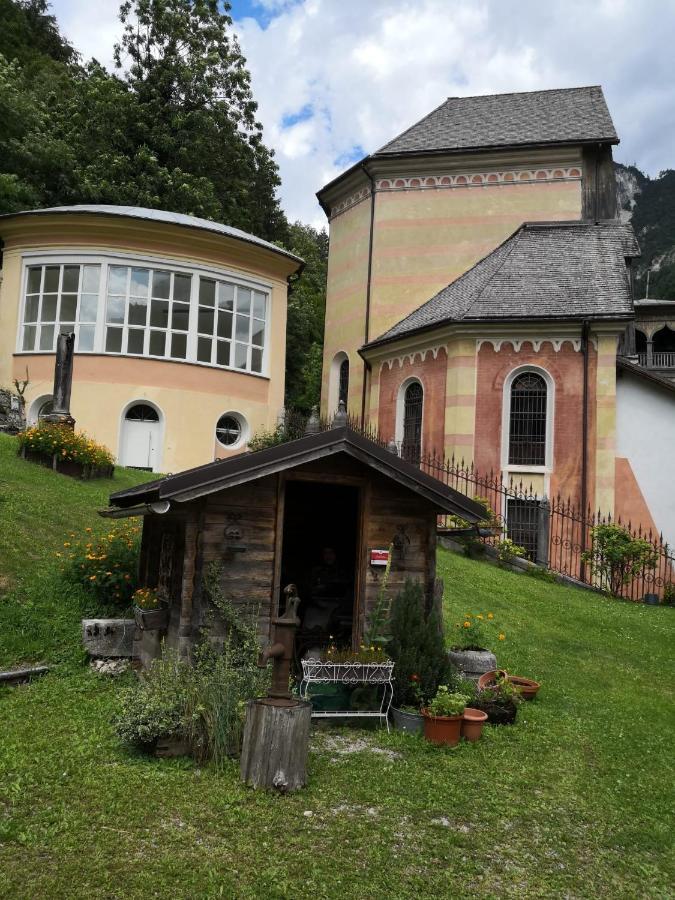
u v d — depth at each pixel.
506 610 12.89
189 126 35.59
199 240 21.03
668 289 79.62
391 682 7.43
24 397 20.33
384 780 5.87
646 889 4.64
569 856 4.97
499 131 26.73
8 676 7.27
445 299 22.97
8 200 28.67
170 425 20.70
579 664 10.59
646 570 18.31
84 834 4.59
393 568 8.04
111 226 20.30
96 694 7.19
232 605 7.19
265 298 22.88
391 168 25.94
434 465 19.86
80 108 34.75
